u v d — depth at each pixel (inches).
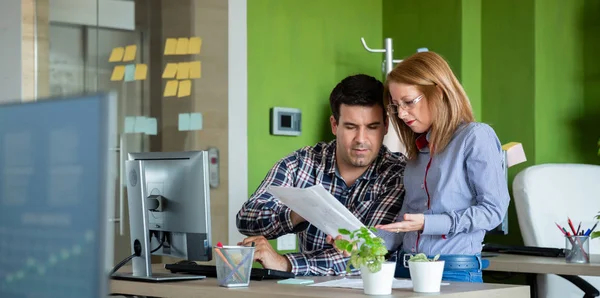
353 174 99.6
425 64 83.8
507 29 168.9
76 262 27.7
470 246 83.2
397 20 181.9
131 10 159.9
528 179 146.7
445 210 82.9
